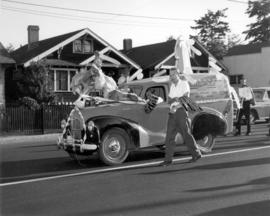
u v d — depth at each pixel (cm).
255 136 1496
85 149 958
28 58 2705
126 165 968
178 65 1138
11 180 841
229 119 1151
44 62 2583
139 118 1020
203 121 1091
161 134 1038
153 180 801
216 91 1137
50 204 654
